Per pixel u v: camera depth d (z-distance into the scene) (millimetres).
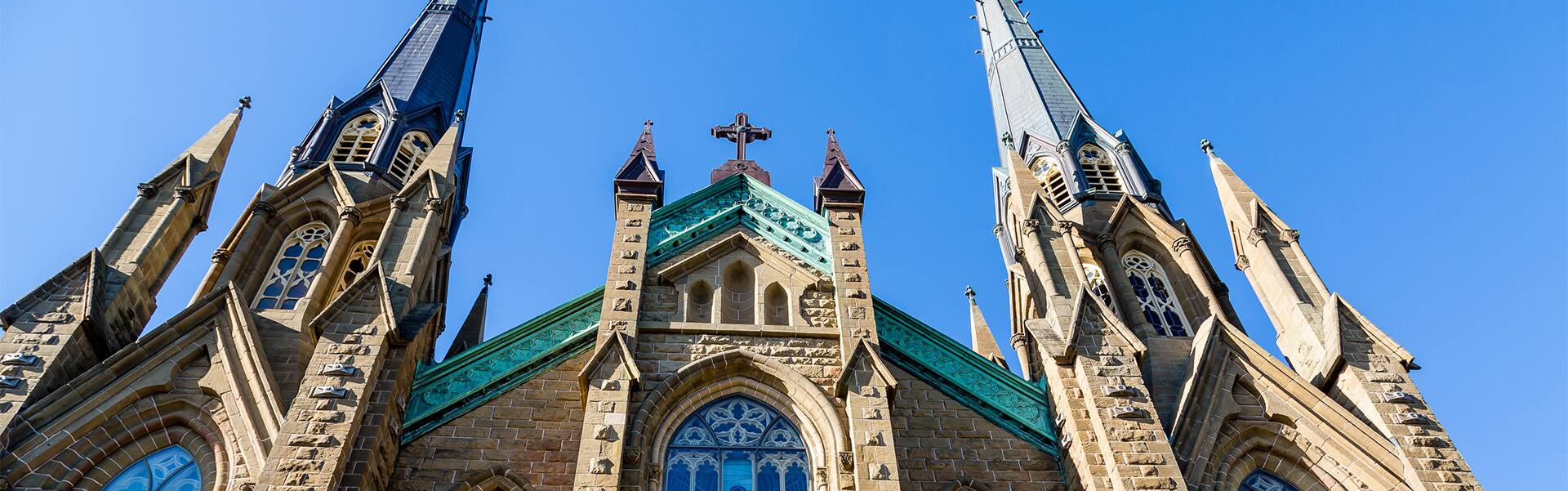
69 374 28219
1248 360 30938
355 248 37000
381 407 26500
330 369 26578
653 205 34500
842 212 34375
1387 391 29734
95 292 29781
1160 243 39312
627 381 27297
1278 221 37156
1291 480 29062
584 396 27391
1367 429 28781
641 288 30891
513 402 28797
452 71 52188
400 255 33000
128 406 27484
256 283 34625
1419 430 28594
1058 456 28703
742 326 30031
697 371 28453
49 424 26609
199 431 27406
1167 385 31562
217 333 29219
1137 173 43781
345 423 25312
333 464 24344
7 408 26469
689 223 34375
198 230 35188
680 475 26672
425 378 29047
